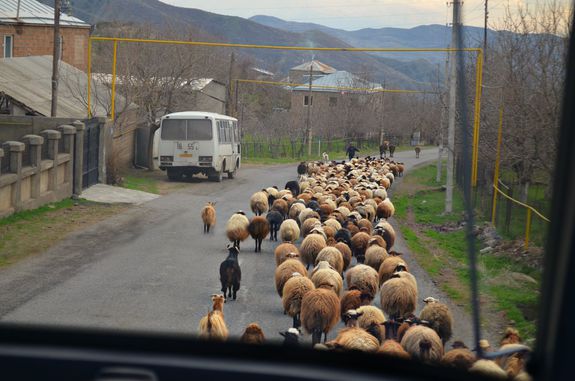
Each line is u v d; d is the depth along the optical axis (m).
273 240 20.55
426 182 46.88
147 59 40.84
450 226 27.27
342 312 11.35
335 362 2.31
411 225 27.53
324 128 81.25
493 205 24.86
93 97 37.25
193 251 18.30
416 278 16.56
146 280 14.67
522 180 27.78
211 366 2.21
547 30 20.31
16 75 35.16
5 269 14.95
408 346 8.90
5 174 20.52
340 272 14.61
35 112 31.23
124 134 39.91
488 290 15.51
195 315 12.11
